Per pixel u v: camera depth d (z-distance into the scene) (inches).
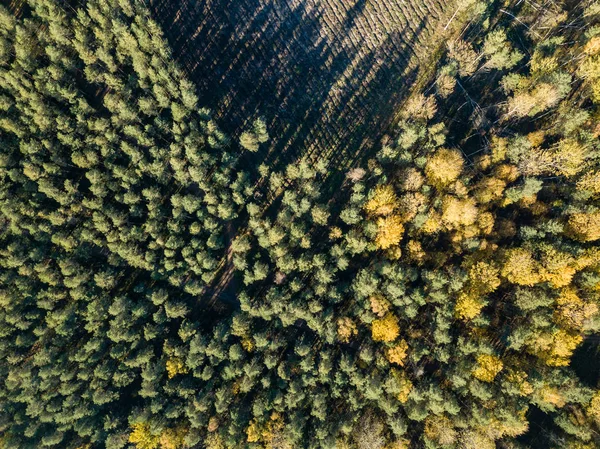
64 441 2832.2
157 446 2746.1
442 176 2600.9
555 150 2662.4
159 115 2765.7
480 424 2449.6
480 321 2546.8
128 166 2815.0
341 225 2886.3
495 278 2519.7
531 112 2664.9
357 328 2763.3
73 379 2783.0
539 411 2785.4
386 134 2925.7
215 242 2765.7
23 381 2748.5
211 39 2950.3
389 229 2596.0
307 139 2957.7
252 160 2947.8
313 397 2645.2
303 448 2598.4
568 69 2763.3
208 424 2672.2
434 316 2623.0
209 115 2699.3
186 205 2711.6
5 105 2667.3
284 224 2790.4
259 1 2947.8
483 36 2908.5
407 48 2950.3
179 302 2802.7
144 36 2610.7
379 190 2628.0
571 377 2586.1
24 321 2758.4
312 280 2755.9
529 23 2878.9
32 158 2659.9
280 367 2655.0
